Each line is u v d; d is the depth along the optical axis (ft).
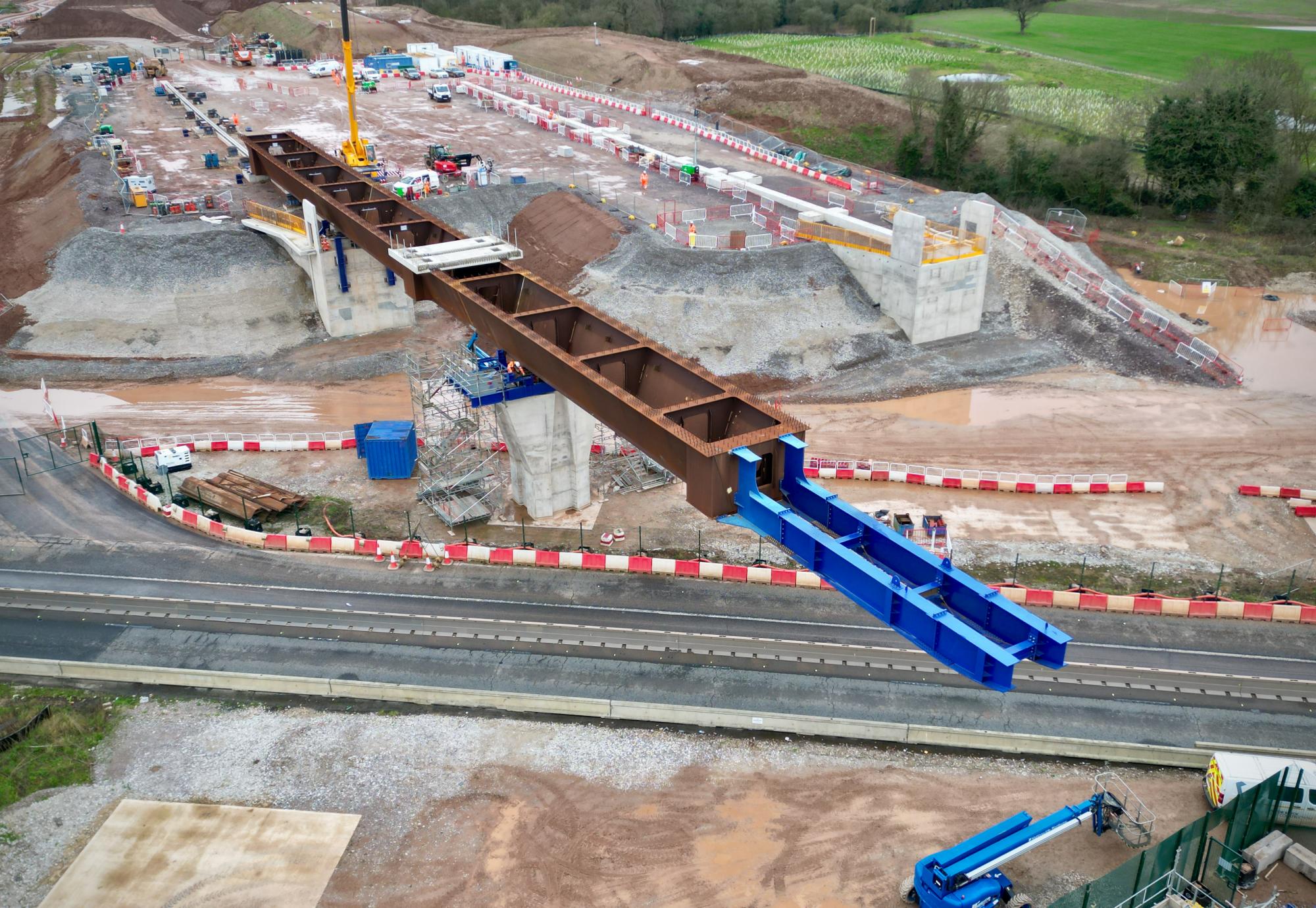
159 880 96.07
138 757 111.45
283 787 107.34
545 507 158.92
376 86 417.69
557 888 95.35
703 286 217.15
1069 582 144.66
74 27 574.15
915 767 110.22
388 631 133.28
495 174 284.00
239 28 574.56
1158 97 360.07
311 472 173.17
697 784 107.55
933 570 83.56
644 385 117.70
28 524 157.58
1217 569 148.87
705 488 94.07
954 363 213.05
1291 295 268.41
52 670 124.16
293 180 213.46
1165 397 203.00
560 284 230.48
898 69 501.56
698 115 388.57
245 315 222.28
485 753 112.06
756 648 129.90
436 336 224.94
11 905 93.56
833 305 219.00
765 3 635.66
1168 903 90.74
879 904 93.71
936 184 355.97
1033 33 601.62
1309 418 194.59
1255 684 124.36
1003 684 73.00
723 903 93.71
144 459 178.09
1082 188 329.11
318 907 93.40
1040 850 99.45
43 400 200.03
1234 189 323.16
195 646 130.11
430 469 163.53
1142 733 115.85
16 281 235.81
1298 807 100.73
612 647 129.70
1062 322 227.20
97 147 308.40
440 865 97.96
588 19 591.37
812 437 185.26
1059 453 180.14
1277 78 333.62
